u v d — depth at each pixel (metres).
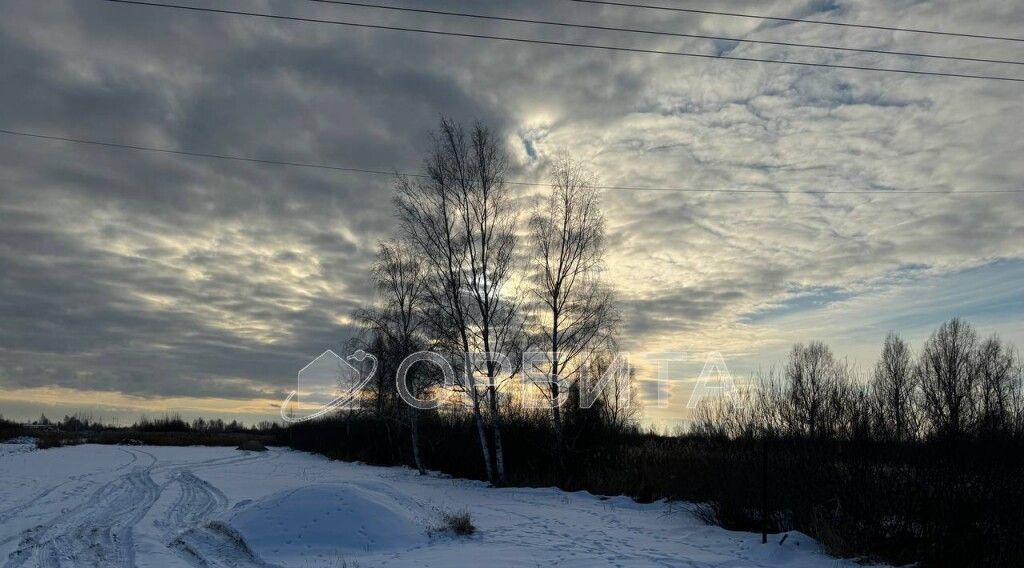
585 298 29.98
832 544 12.91
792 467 15.53
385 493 18.09
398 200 30.31
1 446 46.28
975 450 12.47
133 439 64.12
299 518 14.45
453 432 36.69
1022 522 11.68
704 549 13.68
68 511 18.56
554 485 28.11
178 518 17.70
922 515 12.72
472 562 12.14
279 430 82.88
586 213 30.20
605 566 11.87
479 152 30.33
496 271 30.14
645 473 24.72
